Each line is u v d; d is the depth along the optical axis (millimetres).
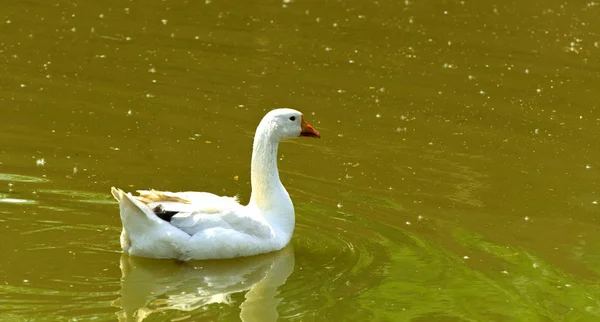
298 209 13875
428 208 14156
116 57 19844
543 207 14375
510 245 13008
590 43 22547
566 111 18531
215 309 10727
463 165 15875
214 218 11867
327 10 24125
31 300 10469
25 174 14172
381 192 14664
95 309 10438
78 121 16562
